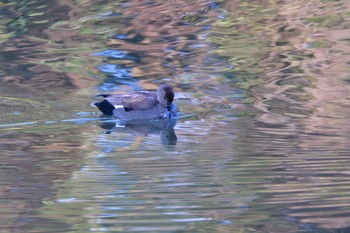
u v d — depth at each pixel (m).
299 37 24.55
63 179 12.71
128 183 12.35
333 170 12.70
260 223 10.32
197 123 16.98
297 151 14.11
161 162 13.73
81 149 14.91
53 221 10.52
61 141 15.58
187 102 18.89
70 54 23.83
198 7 28.09
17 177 12.84
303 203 11.08
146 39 25.17
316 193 11.49
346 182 12.00
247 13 27.34
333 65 21.52
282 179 12.30
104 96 18.44
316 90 19.25
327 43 23.72
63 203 11.33
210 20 26.75
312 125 16.17
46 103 18.83
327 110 17.42
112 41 25.00
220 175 12.69
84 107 18.61
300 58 22.41
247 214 10.70
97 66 22.48
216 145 14.94
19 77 21.53
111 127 16.95
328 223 10.26
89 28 26.52
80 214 10.84
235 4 28.33
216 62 22.50
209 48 23.94
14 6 29.08
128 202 11.30
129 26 26.39
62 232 10.11
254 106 18.17
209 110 18.06
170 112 17.78
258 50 23.42
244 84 20.22
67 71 22.05
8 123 17.14
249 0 28.80
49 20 27.52
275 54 22.97
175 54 23.42
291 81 20.25
